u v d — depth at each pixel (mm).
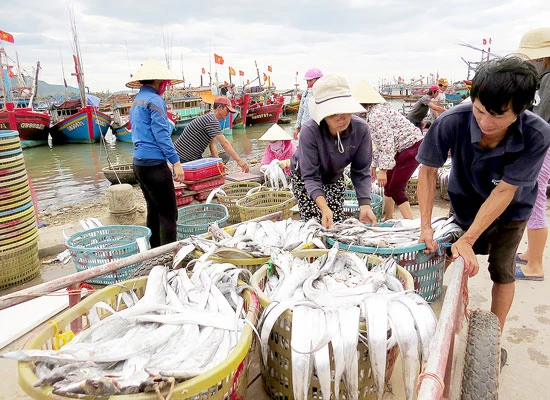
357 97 4754
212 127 6582
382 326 1725
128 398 1324
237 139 25938
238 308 1987
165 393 1355
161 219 4504
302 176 3436
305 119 7574
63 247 5230
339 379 1700
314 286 2264
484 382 1636
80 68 27969
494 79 1686
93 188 12508
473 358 1747
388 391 2105
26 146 23188
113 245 4535
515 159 2123
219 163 6742
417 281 2912
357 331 1715
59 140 25000
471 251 2191
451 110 2330
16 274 4254
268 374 2035
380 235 3061
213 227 3113
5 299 2008
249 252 2734
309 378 1698
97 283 3824
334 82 3057
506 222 2473
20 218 4184
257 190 5836
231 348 1720
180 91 38250
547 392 2414
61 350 1540
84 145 24453
